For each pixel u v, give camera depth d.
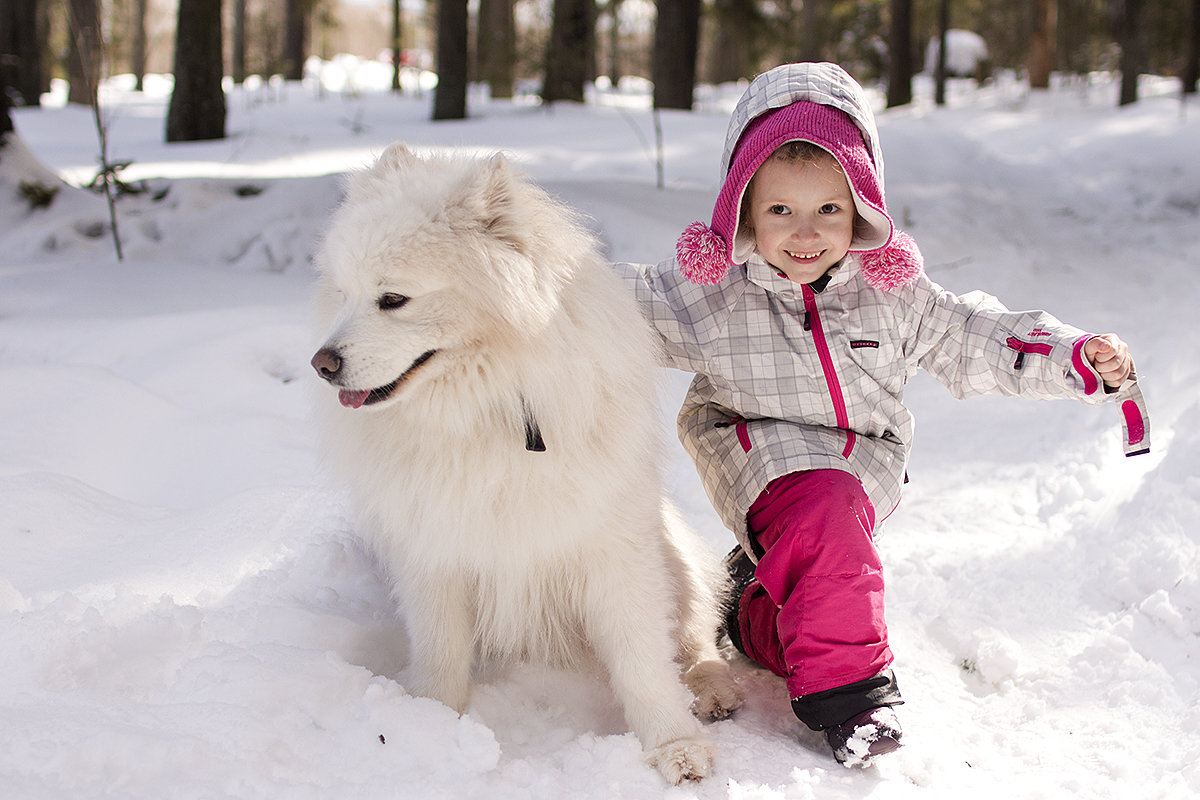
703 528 3.75
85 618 2.34
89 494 3.35
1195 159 11.66
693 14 16.31
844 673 2.25
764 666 2.82
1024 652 2.76
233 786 1.89
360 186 2.32
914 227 8.50
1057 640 2.80
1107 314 6.41
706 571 2.88
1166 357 4.90
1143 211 9.91
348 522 3.23
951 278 7.33
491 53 21.00
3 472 3.39
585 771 2.15
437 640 2.44
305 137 13.37
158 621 2.38
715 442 2.69
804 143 2.35
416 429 2.23
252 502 3.33
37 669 2.17
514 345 2.12
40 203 7.88
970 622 2.94
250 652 2.29
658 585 2.39
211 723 2.03
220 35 14.05
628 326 2.31
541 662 2.70
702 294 2.62
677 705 2.33
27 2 18.77
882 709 2.22
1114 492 3.51
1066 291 7.09
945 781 2.17
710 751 2.22
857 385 2.54
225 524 3.20
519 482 2.19
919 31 33.41
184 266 6.87
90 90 7.31
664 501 2.80
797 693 2.32
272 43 26.98
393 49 26.45
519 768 2.11
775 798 2.05
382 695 2.21
